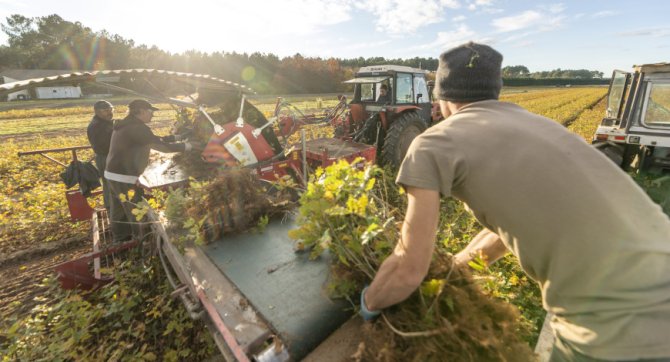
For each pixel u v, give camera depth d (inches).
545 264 45.2
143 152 153.1
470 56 49.8
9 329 104.7
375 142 264.5
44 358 96.2
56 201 218.2
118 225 156.9
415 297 52.0
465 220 156.6
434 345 45.8
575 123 546.9
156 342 107.1
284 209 108.5
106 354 100.3
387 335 48.9
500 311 51.3
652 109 207.8
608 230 39.9
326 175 73.7
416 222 43.3
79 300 114.6
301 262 80.4
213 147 163.0
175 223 108.2
